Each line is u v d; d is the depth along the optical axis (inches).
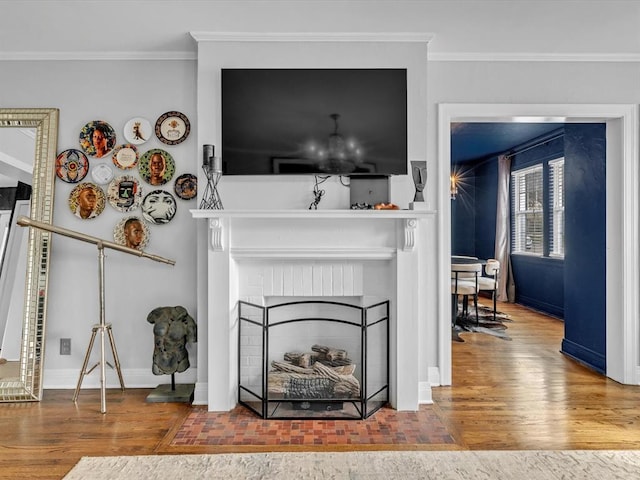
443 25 114.0
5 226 128.3
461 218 338.6
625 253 133.0
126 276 130.5
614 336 137.4
